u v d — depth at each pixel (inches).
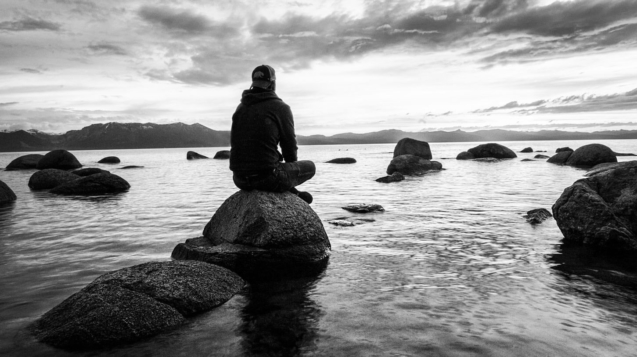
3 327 139.7
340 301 159.8
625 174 273.9
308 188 637.3
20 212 421.1
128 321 133.5
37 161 1445.6
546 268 204.7
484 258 225.0
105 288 150.7
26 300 166.4
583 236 256.5
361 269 206.5
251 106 237.5
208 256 209.8
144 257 235.6
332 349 118.0
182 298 152.5
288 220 226.8
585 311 147.3
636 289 172.6
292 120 246.1
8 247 261.4
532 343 120.6
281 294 170.4
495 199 482.3
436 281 185.0
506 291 170.2
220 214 249.3
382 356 113.0
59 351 123.2
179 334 132.1
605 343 120.6
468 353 114.4
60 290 178.7
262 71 241.4
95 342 126.6
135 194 586.6
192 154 2235.5
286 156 252.2
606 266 207.8
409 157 931.3
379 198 504.7
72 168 1339.8
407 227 317.4
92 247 260.4
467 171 944.3
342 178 836.0
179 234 299.9
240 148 238.1
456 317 141.8
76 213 409.4
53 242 275.4
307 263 219.1
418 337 125.3
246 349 119.9
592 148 1085.1
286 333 130.6
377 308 151.3
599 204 254.5
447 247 251.8
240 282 184.1
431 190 589.9
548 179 721.6
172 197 543.8
